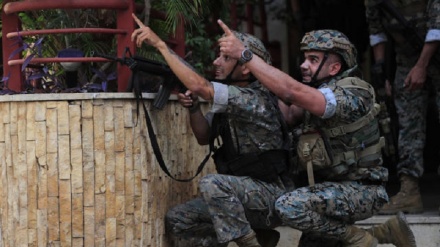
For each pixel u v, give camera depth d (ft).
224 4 26.96
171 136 21.26
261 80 19.65
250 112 20.04
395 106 27.55
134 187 19.62
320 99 19.77
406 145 27.02
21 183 19.54
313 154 20.49
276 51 40.60
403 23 26.55
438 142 38.24
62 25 22.06
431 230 24.82
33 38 22.26
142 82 20.45
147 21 21.11
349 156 20.57
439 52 26.00
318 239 22.17
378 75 27.61
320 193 20.27
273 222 21.21
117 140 19.36
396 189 33.37
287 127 21.11
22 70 20.15
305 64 21.08
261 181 20.67
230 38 19.66
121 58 19.19
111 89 21.43
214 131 20.85
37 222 19.45
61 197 19.27
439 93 26.50
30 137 19.35
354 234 21.07
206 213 20.97
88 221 19.30
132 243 19.69
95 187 19.30
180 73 19.43
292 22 39.45
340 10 35.32
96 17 21.95
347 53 20.85
